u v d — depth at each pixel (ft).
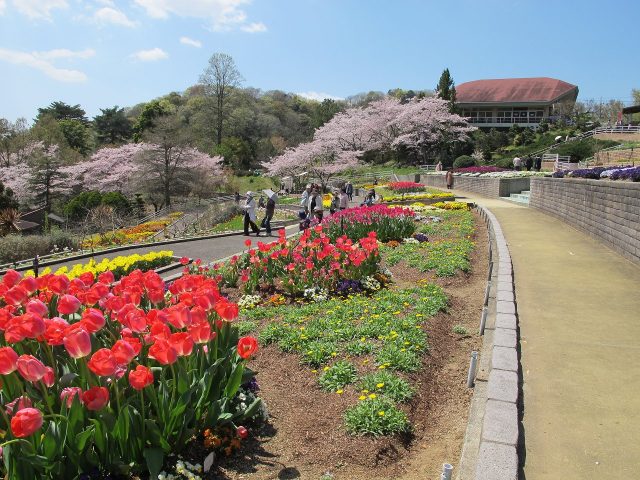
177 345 10.92
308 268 26.05
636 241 30.25
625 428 12.57
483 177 96.63
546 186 59.67
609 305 22.58
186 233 82.17
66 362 12.24
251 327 21.56
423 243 39.55
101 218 96.94
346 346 18.08
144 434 10.58
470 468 11.06
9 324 11.06
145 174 142.92
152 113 223.92
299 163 162.30
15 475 9.12
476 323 21.98
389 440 12.80
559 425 12.78
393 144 177.06
